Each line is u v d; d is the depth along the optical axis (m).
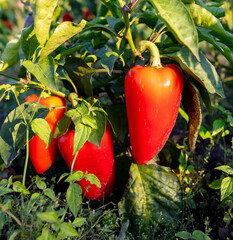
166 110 1.42
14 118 1.54
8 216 1.38
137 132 1.48
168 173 1.70
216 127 1.89
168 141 2.01
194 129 1.63
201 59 1.42
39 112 1.55
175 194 1.69
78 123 1.42
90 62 1.77
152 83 1.36
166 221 1.66
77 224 1.22
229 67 3.14
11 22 4.82
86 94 1.67
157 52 1.44
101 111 1.53
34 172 1.96
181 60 1.39
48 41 1.40
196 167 2.04
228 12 2.82
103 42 2.02
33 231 1.29
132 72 1.41
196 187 1.95
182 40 1.24
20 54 1.75
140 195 1.68
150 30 2.13
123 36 1.46
